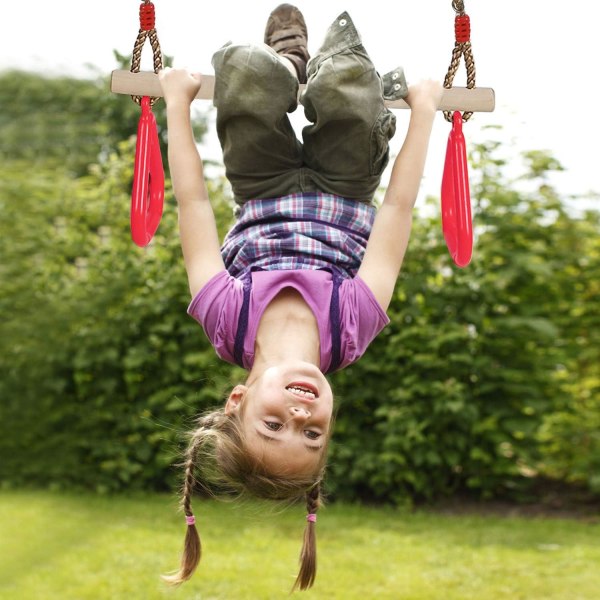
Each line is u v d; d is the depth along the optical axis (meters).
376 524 5.37
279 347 2.18
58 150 6.59
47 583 4.03
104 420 6.12
